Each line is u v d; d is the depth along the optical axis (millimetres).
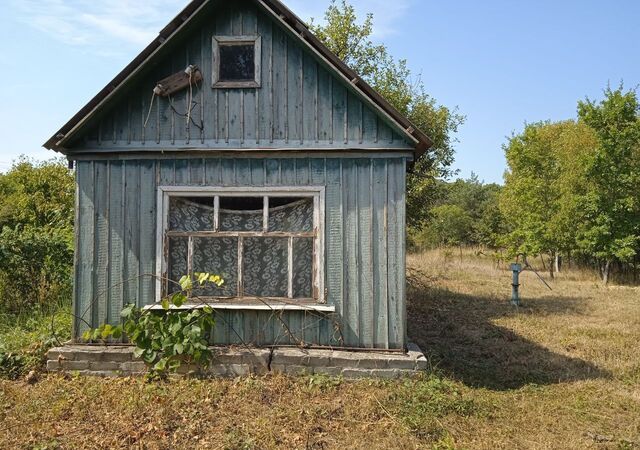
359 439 5070
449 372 7309
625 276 21000
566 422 5699
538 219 21656
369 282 6867
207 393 6047
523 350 8766
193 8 6801
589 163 20016
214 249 7102
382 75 15828
